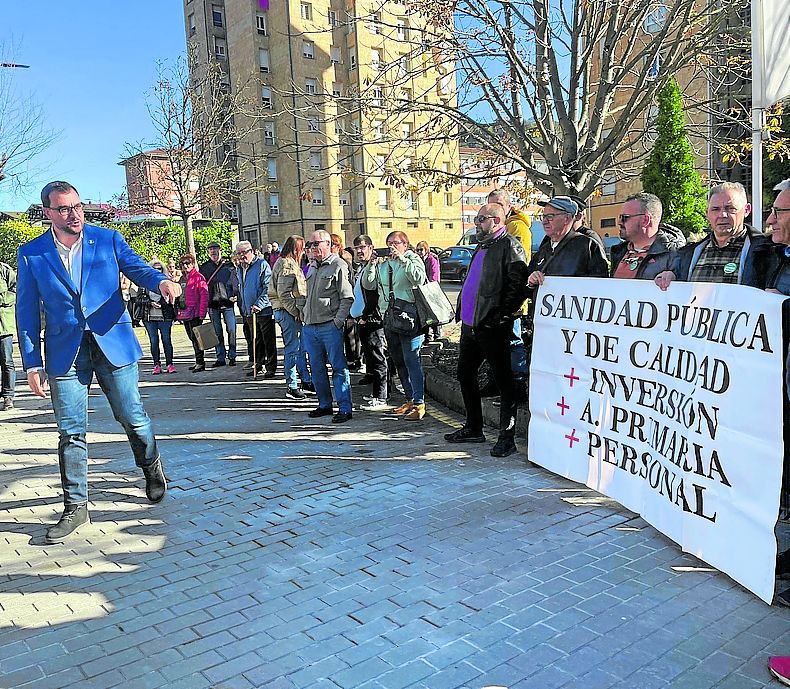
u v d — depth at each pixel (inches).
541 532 165.0
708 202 161.6
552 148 299.3
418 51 307.3
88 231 178.5
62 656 118.2
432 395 323.3
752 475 124.8
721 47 290.8
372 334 306.5
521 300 214.1
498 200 219.1
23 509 194.4
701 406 138.8
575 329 187.3
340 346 280.1
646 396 160.1
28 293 172.6
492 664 111.6
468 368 234.2
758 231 159.8
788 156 324.2
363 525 172.6
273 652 117.3
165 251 1009.5
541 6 280.5
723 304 134.3
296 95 372.8
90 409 338.6
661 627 121.7
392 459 227.3
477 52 293.1
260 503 191.2
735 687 104.2
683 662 111.0
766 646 115.2
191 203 971.9
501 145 305.0
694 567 145.3
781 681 104.5
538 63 299.0
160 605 135.5
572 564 147.8
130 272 180.2
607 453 176.7
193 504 192.5
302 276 329.1
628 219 181.0
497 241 215.3
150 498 194.9
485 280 214.5
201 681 109.7
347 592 138.1
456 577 142.9
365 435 260.7
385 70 314.7
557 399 196.4
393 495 193.0
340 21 338.3
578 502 183.9
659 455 154.6
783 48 206.8
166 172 1154.7
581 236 197.5
